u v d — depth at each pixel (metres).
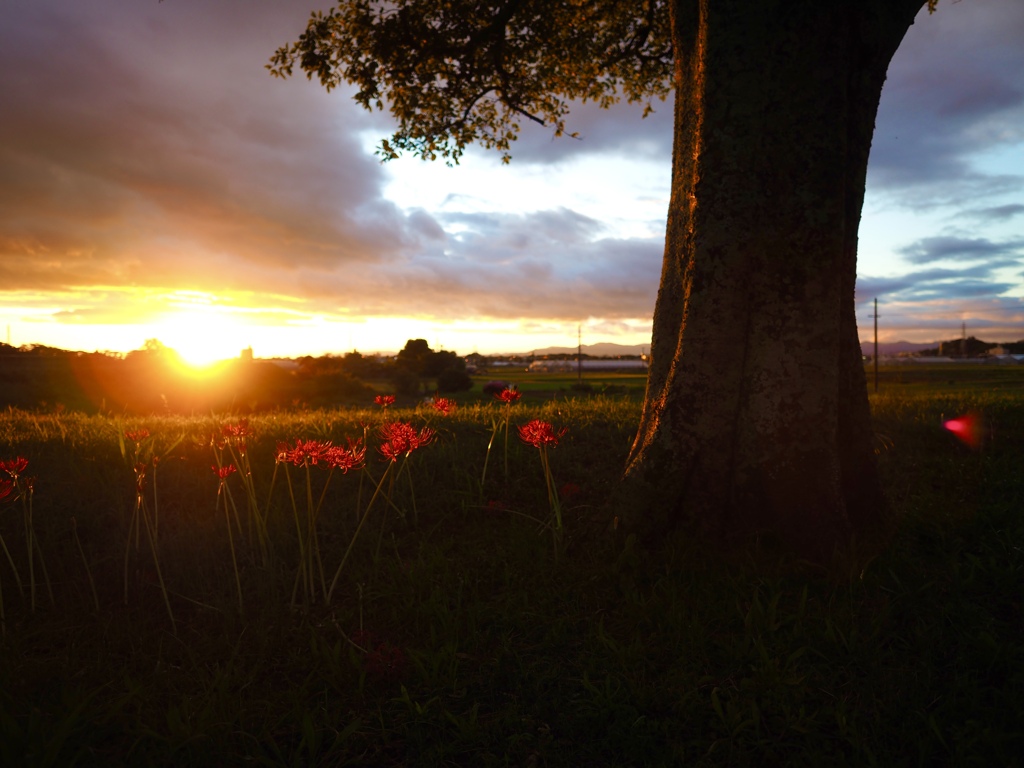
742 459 4.33
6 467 3.76
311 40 9.44
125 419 10.42
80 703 2.61
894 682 2.96
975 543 4.46
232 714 2.78
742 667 3.13
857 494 4.73
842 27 4.17
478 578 4.18
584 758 2.63
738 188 4.35
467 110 10.32
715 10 4.39
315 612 3.91
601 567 4.19
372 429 7.41
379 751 2.66
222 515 5.33
